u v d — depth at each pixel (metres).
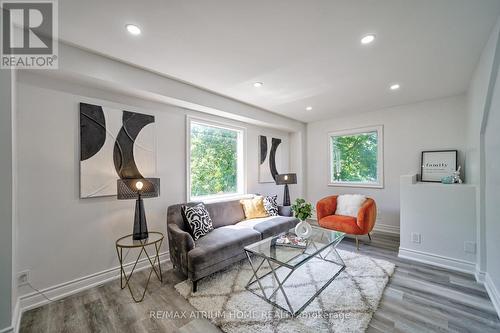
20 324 1.72
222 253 2.38
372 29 1.76
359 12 1.56
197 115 3.35
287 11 1.55
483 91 2.13
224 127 3.81
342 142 4.80
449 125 3.46
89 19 1.62
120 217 2.52
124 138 2.56
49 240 2.04
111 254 2.44
